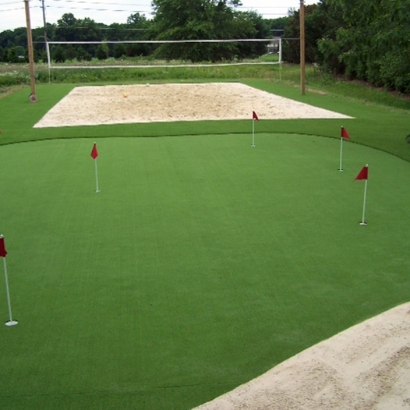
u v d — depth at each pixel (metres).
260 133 16.59
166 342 5.46
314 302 6.20
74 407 4.55
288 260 7.32
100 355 5.27
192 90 30.36
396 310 5.95
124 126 18.08
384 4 13.38
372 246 7.73
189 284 6.69
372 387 4.64
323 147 14.42
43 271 7.12
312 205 9.52
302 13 27.09
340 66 35.28
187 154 13.71
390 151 13.80
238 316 5.93
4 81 34.91
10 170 12.28
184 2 59.72
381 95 27.25
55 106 24.06
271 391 4.63
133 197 10.14
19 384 4.86
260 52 66.62
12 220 9.01
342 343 5.31
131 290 6.57
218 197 10.05
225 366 5.05
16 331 5.71
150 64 46.94
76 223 8.84
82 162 12.96
